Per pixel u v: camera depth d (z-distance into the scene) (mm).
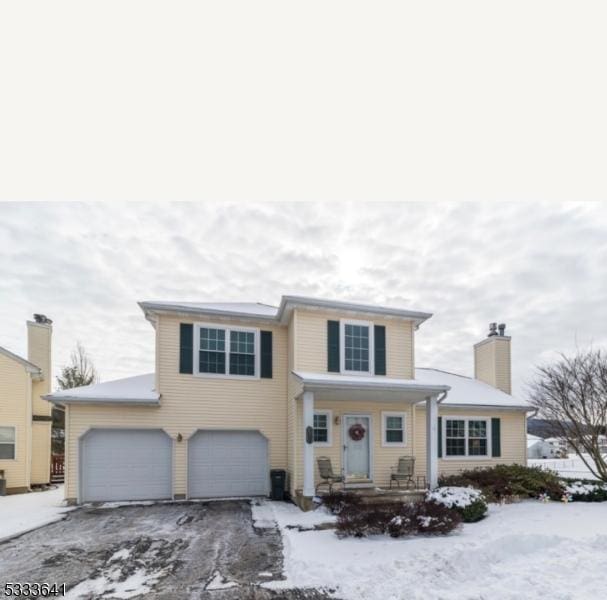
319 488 12281
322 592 5430
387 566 6086
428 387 11914
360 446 13219
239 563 6527
